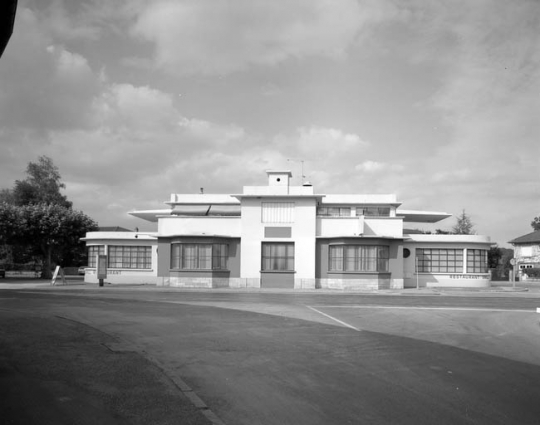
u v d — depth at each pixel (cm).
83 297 2647
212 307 2114
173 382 852
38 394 768
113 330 1438
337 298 2802
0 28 586
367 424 658
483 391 834
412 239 4097
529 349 1280
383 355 1134
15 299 2452
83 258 6988
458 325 1703
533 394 824
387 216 4038
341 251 3731
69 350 1115
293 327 1555
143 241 4347
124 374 903
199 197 4578
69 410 695
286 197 3772
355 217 3812
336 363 1034
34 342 1207
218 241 3769
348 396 787
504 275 6738
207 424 646
